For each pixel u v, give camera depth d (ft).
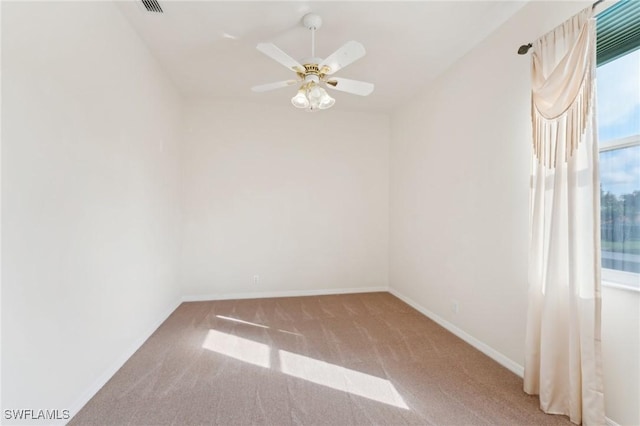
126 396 6.06
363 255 14.19
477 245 8.39
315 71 7.13
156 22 7.54
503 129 7.49
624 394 4.94
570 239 5.35
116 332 7.04
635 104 4.99
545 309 5.74
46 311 4.88
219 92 11.94
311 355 7.87
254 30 7.82
